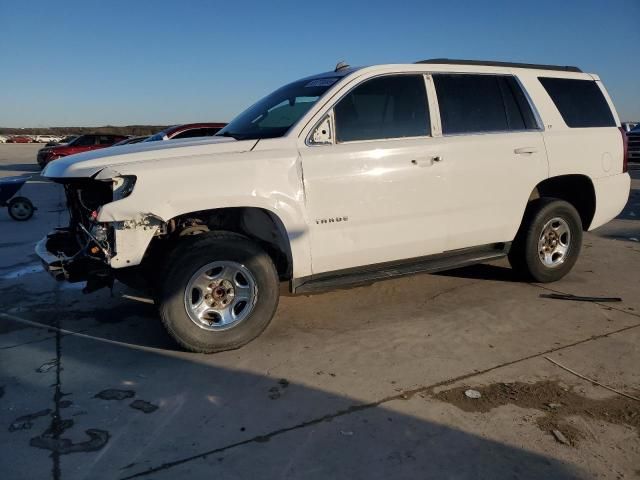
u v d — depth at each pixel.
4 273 6.38
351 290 5.36
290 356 3.89
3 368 3.76
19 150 47.69
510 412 3.12
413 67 4.57
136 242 3.57
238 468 2.63
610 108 5.73
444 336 4.21
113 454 2.76
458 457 2.71
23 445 2.84
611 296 5.09
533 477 2.56
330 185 4.07
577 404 3.21
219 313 3.92
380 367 3.70
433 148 4.47
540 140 5.06
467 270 6.01
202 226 4.07
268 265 3.96
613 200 5.62
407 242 4.48
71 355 3.97
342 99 4.20
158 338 4.26
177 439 2.88
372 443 2.83
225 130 4.86
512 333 4.26
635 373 3.59
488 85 4.95
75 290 5.57
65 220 11.24
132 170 3.54
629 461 2.68
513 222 5.05
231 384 3.49
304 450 2.77
